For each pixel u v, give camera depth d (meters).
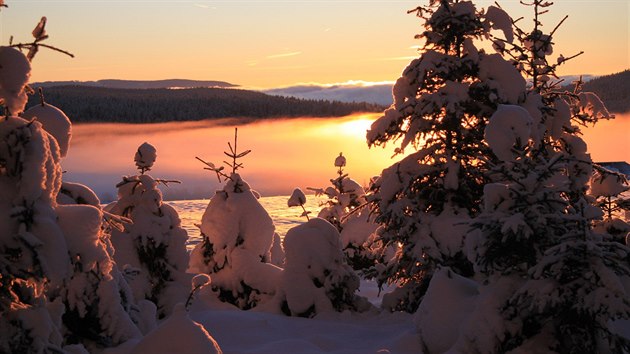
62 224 6.89
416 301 14.96
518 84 14.90
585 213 9.76
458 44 15.45
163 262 14.43
